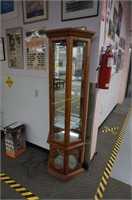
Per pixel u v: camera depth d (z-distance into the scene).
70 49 1.40
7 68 2.40
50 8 1.74
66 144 1.68
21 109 2.42
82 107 1.73
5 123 2.74
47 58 1.92
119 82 4.79
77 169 1.90
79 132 1.83
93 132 1.96
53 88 1.68
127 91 6.59
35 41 1.96
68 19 1.67
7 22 2.17
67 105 1.56
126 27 4.20
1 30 2.26
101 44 1.68
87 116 1.85
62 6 1.66
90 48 1.62
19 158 2.20
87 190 1.68
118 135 3.01
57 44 1.55
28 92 2.24
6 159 2.17
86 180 1.82
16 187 1.69
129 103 5.54
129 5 3.95
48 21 1.80
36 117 2.27
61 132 1.83
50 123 1.77
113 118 3.94
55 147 1.79
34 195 1.60
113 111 4.52
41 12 1.82
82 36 1.43
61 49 1.56
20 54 2.17
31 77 2.14
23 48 2.12
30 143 2.48
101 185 1.75
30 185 1.72
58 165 1.89
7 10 2.11
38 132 2.32
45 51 1.91
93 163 2.14
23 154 2.29
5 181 1.77
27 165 2.05
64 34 1.38
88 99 1.79
